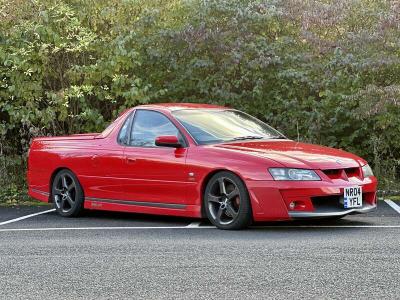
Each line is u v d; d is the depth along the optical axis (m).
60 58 17.09
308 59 16.16
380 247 8.91
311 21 16.20
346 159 10.78
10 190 15.79
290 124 16.17
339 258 8.28
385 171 15.64
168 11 17.17
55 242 9.94
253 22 16.61
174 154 11.25
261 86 16.12
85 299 6.80
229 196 10.62
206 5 16.41
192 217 11.91
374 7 16.73
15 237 10.51
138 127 12.00
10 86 16.33
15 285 7.40
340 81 15.96
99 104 17.58
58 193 12.99
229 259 8.38
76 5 17.22
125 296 6.86
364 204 10.80
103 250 9.19
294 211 10.20
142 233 10.57
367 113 15.00
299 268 7.82
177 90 16.72
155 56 16.48
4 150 17.22
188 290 7.01
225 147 10.95
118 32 16.81
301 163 10.34
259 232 10.34
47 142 13.34
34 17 16.70
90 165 12.43
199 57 16.72
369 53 15.88
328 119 16.27
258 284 7.17
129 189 11.84
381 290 6.86
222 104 16.42
